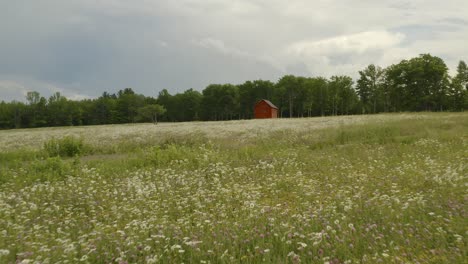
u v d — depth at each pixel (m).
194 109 126.81
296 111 121.44
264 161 13.20
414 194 7.22
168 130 32.69
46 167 13.34
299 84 113.88
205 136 24.38
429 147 14.25
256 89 124.50
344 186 8.68
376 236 5.11
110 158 17.47
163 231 5.84
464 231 4.93
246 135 23.88
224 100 118.88
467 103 77.62
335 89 106.94
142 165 14.23
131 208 7.48
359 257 4.62
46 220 6.93
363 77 108.12
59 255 4.91
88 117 122.19
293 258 4.52
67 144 19.98
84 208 8.24
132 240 5.32
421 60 80.25
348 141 18.98
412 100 79.62
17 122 110.38
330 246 4.84
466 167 9.27
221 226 6.07
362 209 6.48
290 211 6.99
